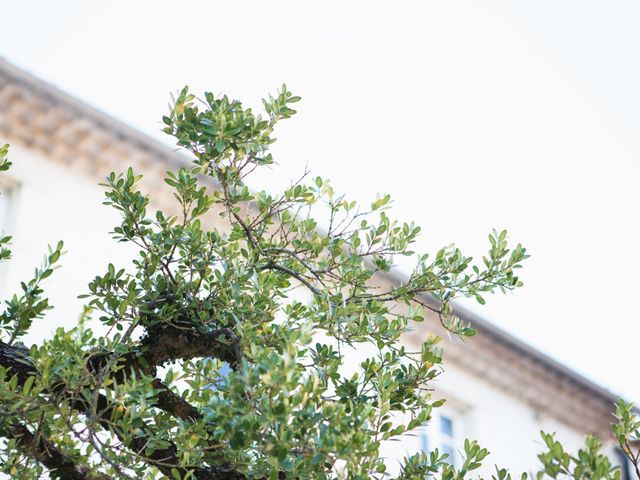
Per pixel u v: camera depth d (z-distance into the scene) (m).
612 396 13.95
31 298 4.43
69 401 4.00
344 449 3.36
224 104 4.15
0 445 4.70
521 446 13.21
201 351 4.31
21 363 4.10
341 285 4.49
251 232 4.52
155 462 4.01
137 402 4.02
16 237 9.74
